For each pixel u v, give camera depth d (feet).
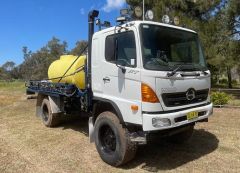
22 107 47.75
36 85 35.12
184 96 20.22
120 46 20.71
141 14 21.45
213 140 26.58
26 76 212.64
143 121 18.93
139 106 19.24
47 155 23.71
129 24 20.08
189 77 20.47
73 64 28.25
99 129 22.04
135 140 19.48
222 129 30.27
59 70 30.83
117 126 20.45
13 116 39.93
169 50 20.65
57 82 31.35
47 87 32.19
